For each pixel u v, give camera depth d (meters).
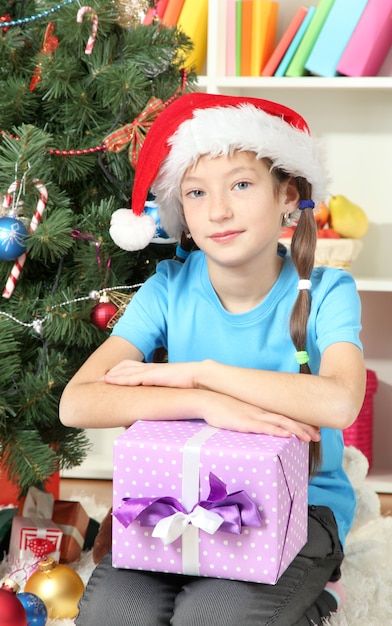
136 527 1.13
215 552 1.10
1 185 1.48
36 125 1.59
